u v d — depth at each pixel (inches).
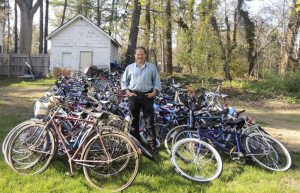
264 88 742.5
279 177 233.5
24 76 884.6
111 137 203.5
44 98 241.0
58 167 218.2
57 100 215.8
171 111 290.2
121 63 1104.2
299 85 729.6
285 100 657.6
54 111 213.9
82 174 212.5
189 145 233.5
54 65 954.7
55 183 200.1
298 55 962.1
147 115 266.5
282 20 1457.9
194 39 761.6
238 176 230.1
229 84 790.5
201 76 767.7
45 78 884.0
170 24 1010.1
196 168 228.2
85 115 214.5
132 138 231.3
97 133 202.7
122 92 332.5
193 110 266.7
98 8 1608.0
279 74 782.5
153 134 267.7
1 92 604.1
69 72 755.4
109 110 259.8
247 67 1305.4
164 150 271.0
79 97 301.4
